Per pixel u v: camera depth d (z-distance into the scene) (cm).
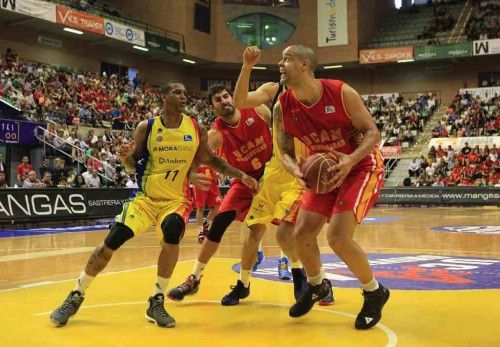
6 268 700
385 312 430
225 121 513
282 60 376
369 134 371
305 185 370
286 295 514
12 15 2328
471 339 350
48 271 674
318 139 396
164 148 418
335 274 628
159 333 371
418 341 346
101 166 1791
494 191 2302
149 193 423
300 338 356
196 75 3362
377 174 399
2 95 1911
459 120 2850
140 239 1151
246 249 480
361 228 1352
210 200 979
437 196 2417
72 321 405
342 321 406
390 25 3503
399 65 3362
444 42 3130
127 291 529
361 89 3441
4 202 1323
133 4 3091
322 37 3269
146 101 2703
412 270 649
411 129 2984
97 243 1030
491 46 2911
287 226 480
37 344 341
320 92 376
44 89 2144
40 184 1509
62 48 2652
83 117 2148
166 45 2880
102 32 2516
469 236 1114
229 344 342
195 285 496
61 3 2461
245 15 3225
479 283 558
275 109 416
